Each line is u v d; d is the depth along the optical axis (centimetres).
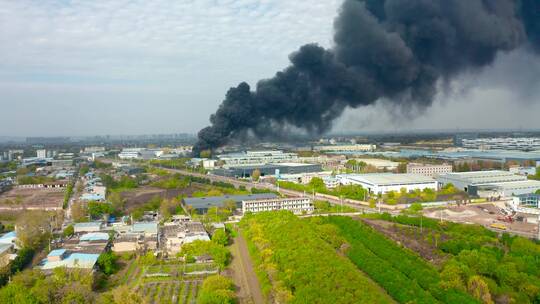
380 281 10425
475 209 19962
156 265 12300
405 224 16488
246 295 10262
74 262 11575
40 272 10906
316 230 14225
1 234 15825
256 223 15762
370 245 13100
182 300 9931
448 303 9138
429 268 11131
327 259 10894
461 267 10444
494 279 10512
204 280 10556
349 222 15538
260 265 11719
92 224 16275
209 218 18025
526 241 12656
